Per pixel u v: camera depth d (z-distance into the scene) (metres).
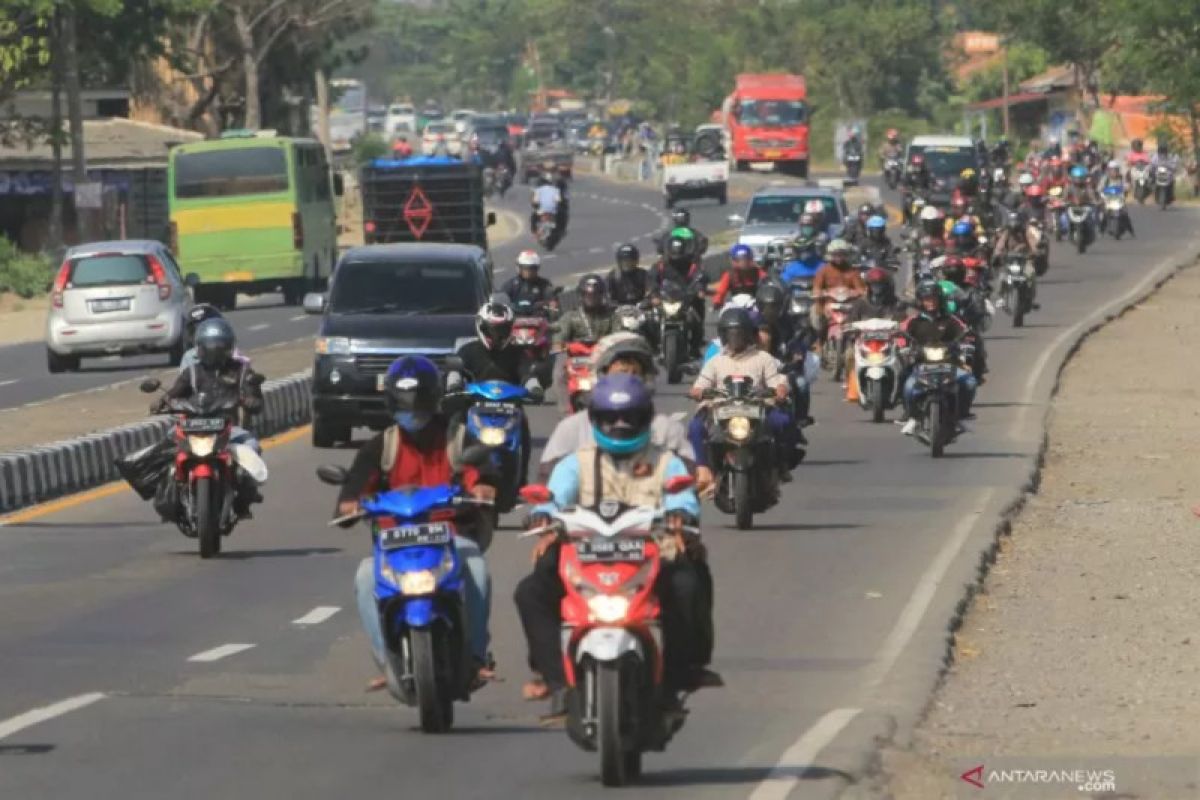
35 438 72.75
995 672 35.34
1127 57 157.62
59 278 102.31
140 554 49.50
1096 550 50.00
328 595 43.38
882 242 89.88
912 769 27.33
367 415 68.75
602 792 25.58
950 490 58.31
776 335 55.31
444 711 29.31
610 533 25.39
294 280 145.38
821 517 53.47
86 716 31.25
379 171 150.12
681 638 26.09
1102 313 119.06
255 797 25.64
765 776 26.42
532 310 68.06
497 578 44.94
